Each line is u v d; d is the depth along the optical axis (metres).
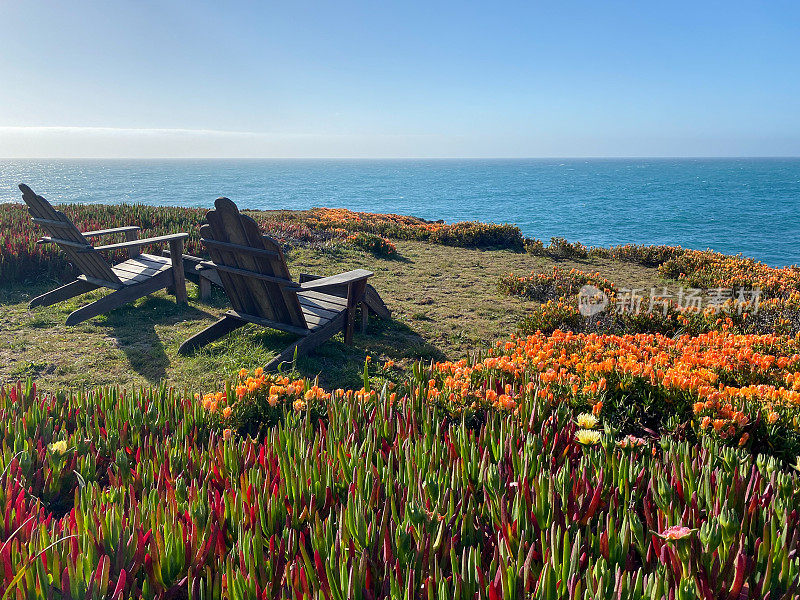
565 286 9.27
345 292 6.89
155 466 2.46
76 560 1.56
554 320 7.00
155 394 3.40
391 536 1.80
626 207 75.81
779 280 10.27
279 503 2.05
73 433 2.95
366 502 2.02
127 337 6.23
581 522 1.93
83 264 6.99
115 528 1.76
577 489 2.08
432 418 3.12
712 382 3.66
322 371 5.46
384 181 194.50
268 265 5.34
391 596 1.49
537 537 1.86
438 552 1.73
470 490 2.17
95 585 1.46
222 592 1.56
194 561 1.74
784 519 1.82
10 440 2.74
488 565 1.79
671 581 1.62
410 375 5.47
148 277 7.14
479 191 124.38
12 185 165.12
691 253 13.57
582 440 2.46
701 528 1.61
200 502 1.94
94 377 5.08
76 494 1.93
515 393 3.42
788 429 3.08
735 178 179.50
